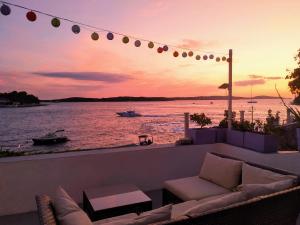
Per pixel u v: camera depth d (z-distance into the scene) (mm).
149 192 3719
